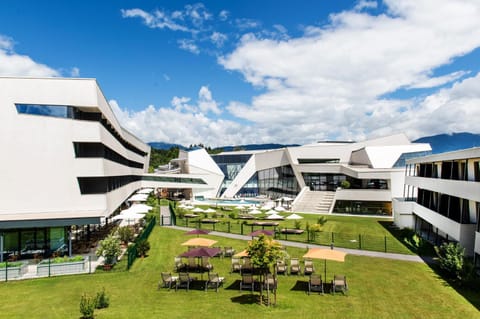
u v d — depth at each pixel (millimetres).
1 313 16531
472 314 16094
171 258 27438
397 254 28141
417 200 39875
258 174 86500
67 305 17516
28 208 28062
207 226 43344
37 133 28406
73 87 29141
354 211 55844
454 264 20891
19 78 28203
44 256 28344
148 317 15773
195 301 17906
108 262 24656
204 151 89375
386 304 17375
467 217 24938
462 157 24375
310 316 15867
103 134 31484
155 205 62719
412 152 62281
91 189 33469
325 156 74625
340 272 23156
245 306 17125
